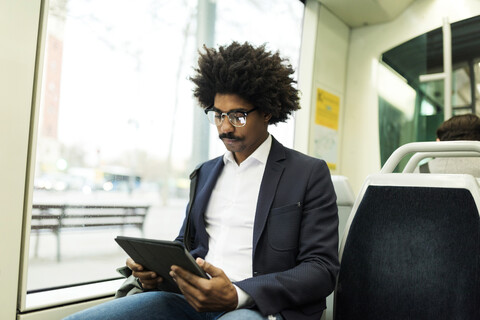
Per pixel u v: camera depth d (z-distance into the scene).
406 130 2.68
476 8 2.43
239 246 1.11
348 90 2.88
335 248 1.05
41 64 1.19
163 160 1.88
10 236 1.12
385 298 1.06
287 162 1.15
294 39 2.59
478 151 1.07
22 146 1.14
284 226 1.06
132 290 1.19
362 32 2.85
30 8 1.15
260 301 0.90
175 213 1.93
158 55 1.84
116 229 1.67
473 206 0.98
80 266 1.49
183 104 1.96
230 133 1.11
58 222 1.45
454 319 0.94
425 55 2.61
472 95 2.48
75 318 0.97
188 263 0.86
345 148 2.87
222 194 1.21
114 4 1.64
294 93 1.25
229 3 2.18
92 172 1.58
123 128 1.71
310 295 0.96
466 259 0.95
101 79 1.61
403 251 1.05
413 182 1.08
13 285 1.13
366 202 1.15
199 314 1.15
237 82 1.08
